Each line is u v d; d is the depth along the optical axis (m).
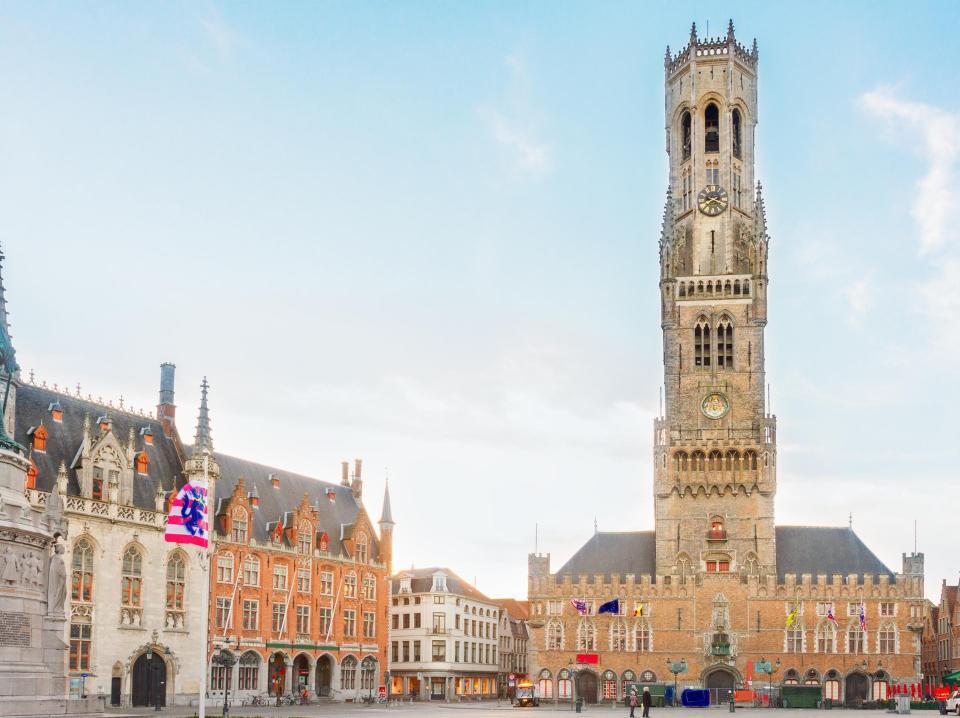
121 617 88.81
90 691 84.75
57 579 47.28
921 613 118.50
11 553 43.66
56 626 46.72
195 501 49.84
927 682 154.12
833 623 119.94
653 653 122.81
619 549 132.00
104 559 87.81
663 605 123.81
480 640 164.38
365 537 125.44
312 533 115.44
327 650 115.38
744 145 140.12
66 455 89.62
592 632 124.88
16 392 85.12
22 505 44.84
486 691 165.88
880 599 119.69
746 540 124.38
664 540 125.81
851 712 98.19
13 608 43.47
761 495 125.31
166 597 94.12
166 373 106.44
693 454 127.31
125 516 90.31
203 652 48.34
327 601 116.81
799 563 125.81
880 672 118.00
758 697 118.88
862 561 124.81
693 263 135.00
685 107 141.12
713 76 140.38
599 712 93.56
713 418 128.75
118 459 91.50
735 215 136.00
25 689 43.28
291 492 120.75
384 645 126.62
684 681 121.44
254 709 92.19
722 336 131.62
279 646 107.06
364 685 122.50
